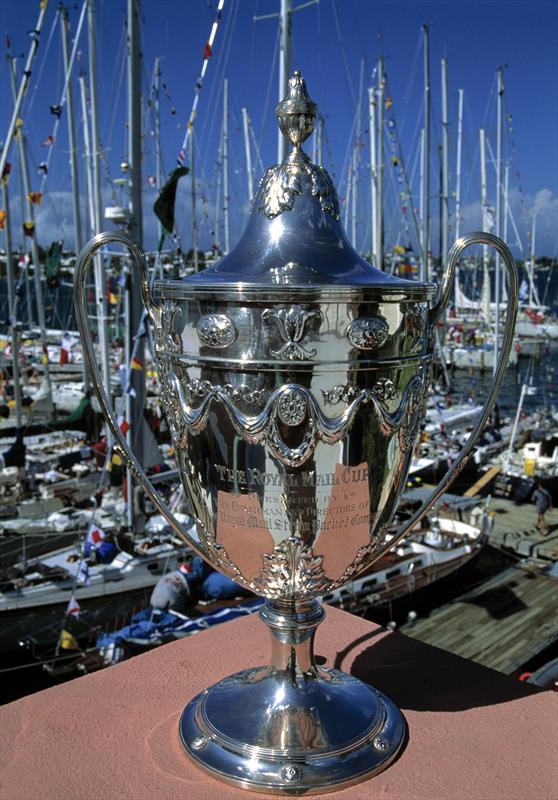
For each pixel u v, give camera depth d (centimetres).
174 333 174
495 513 1688
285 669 190
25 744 187
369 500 176
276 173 187
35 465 1695
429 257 2722
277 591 183
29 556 1157
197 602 1055
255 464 168
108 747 185
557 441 2092
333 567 182
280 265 172
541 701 204
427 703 204
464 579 1271
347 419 164
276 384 161
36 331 2602
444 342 3181
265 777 168
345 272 172
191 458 180
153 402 1692
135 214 1128
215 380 167
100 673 221
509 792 167
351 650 233
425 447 1953
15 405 1928
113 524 1246
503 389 3069
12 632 1029
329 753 173
